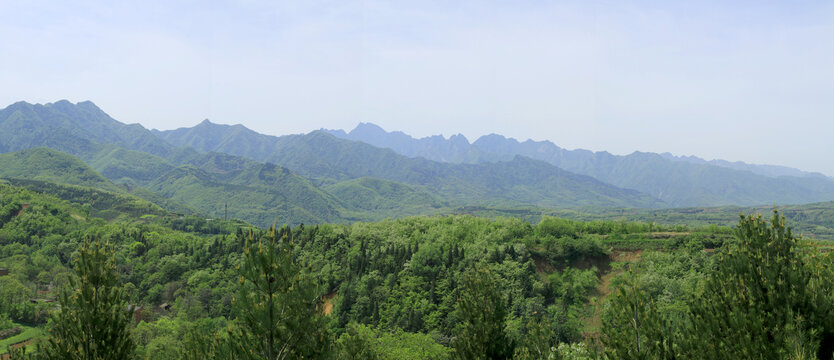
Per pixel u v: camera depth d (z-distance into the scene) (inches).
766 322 771.4
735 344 768.9
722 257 919.7
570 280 3745.1
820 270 832.3
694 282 2918.3
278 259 761.0
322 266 4552.2
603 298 3459.6
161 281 5039.4
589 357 908.6
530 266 3855.8
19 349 850.1
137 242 6161.4
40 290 5241.1
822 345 753.0
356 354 1132.5
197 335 1080.2
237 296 758.5
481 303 1203.2
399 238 5027.1
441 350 2632.9
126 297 898.1
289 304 748.6
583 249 3932.1
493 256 4028.1
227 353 787.4
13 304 4284.0
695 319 864.3
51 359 805.2
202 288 4665.4
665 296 2908.5
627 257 3885.3
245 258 770.8
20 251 6402.6
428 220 5713.6
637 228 4338.1
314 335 792.3
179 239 6653.5
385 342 2682.1
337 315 3668.8
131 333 884.0
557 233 4493.1
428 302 3553.2
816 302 773.3
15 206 7682.1
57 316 834.8
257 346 751.1
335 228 5477.4
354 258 4554.6
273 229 804.6
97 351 812.0
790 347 719.1
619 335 817.5
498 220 5108.3
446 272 3983.8
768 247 858.1
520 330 2603.3
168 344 3024.1
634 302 836.0
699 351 793.6
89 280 840.9
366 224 5718.5
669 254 3676.2
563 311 3218.5
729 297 829.2
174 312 4313.5
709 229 4062.5
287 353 758.5
